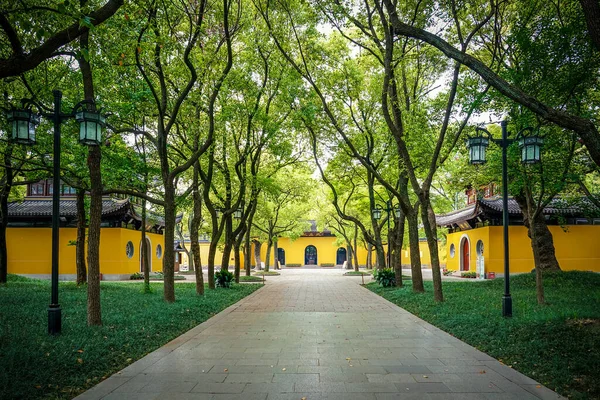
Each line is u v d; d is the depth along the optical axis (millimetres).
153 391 4777
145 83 11406
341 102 15391
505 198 9148
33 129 7215
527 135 9141
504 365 5867
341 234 38906
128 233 26125
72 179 14484
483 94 8875
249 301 14234
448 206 28062
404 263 46250
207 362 6047
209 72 11609
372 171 13438
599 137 4820
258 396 4613
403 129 13477
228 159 18922
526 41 8289
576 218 24297
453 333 8086
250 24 13070
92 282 8023
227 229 19828
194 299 12898
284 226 37469
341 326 9102
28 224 25250
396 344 7250
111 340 6801
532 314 8758
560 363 5480
